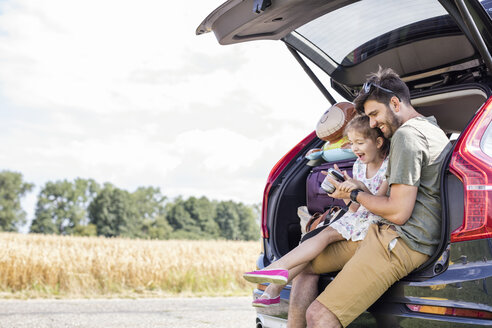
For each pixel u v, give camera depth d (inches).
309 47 140.6
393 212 90.4
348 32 130.2
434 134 93.4
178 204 5369.1
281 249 131.6
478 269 80.7
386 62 130.0
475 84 112.2
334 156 129.3
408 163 89.8
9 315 288.4
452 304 82.7
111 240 882.8
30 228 5059.1
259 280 97.7
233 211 5492.1
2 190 5009.8
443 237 86.7
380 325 91.1
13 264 453.1
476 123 89.9
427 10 113.2
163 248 617.9
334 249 103.7
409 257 89.7
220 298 436.8
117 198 5064.0
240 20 116.9
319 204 129.0
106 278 473.7
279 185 135.6
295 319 106.3
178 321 273.9
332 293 92.8
